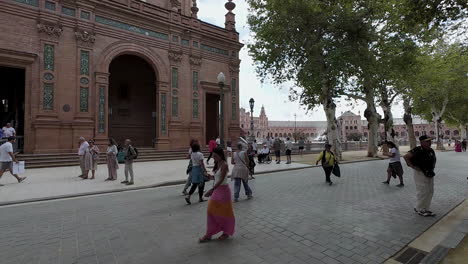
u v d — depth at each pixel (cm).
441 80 2284
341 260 335
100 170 1227
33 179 979
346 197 692
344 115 10888
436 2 537
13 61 1354
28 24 1406
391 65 1625
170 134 1939
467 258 327
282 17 1529
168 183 916
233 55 2391
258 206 607
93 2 1616
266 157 1633
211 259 339
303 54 1619
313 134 11662
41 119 1408
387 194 727
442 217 514
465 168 1323
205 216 534
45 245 389
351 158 2000
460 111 3581
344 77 1552
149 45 1878
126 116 2195
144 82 2294
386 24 1622
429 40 1720
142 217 528
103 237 420
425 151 526
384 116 2233
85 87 1573
